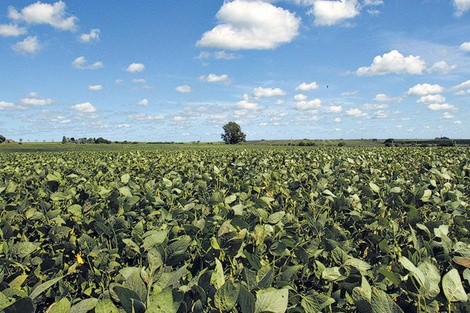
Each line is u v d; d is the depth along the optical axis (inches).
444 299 69.5
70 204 174.2
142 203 161.5
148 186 211.3
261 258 97.5
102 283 97.3
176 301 55.0
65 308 57.0
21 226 151.6
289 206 168.4
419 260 87.8
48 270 103.4
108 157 701.9
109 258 105.7
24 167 492.4
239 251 96.3
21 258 103.7
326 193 152.1
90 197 179.3
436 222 116.0
